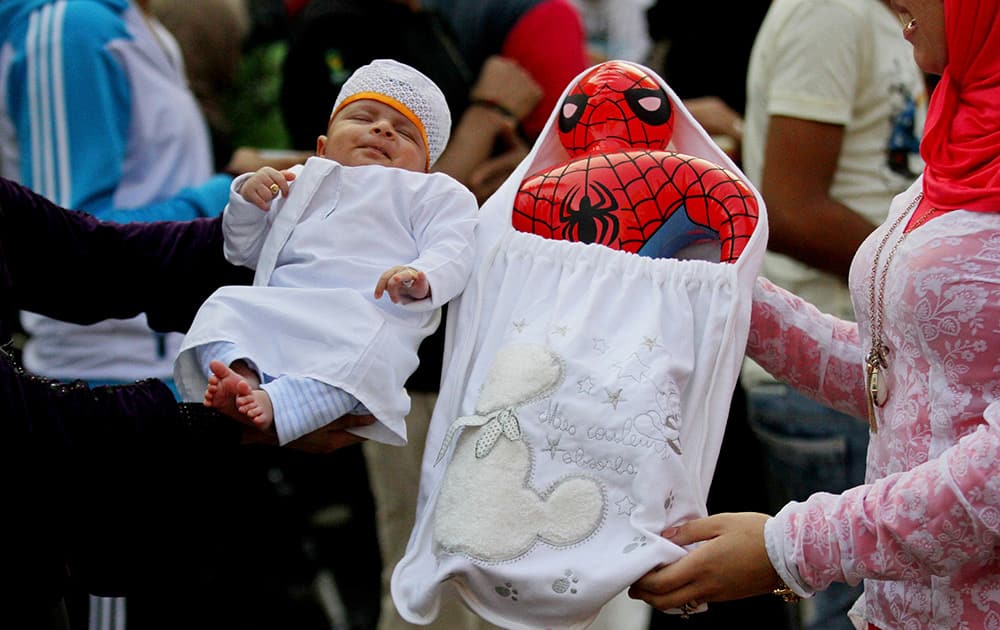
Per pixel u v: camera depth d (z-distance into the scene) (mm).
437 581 1716
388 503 3338
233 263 2035
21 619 1748
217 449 1848
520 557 1690
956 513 1562
